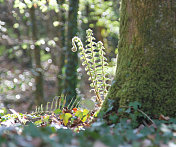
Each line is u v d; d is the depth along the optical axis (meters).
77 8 7.52
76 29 7.52
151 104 2.93
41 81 10.18
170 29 2.96
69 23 7.41
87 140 1.94
